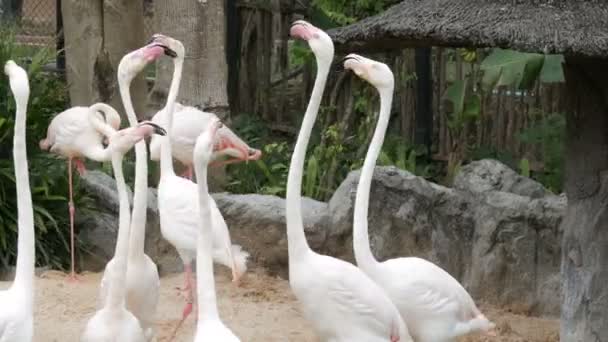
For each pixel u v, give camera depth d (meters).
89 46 12.95
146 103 12.68
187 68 11.66
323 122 13.72
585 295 7.42
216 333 5.81
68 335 8.50
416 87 13.24
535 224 9.66
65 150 10.09
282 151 13.05
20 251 6.31
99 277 10.27
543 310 9.61
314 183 12.00
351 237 10.15
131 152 12.18
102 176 11.12
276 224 10.30
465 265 9.95
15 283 6.31
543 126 11.97
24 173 6.30
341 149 12.76
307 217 10.20
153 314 7.57
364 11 13.38
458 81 12.16
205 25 11.66
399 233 9.98
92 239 10.77
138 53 7.71
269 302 9.59
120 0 13.05
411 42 6.88
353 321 6.79
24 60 10.97
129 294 7.29
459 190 10.09
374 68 7.17
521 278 9.69
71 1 12.95
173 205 8.31
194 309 9.16
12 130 10.41
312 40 6.84
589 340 7.42
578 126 7.43
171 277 10.36
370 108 13.12
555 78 8.22
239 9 14.85
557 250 9.59
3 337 6.14
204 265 5.89
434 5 6.90
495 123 12.65
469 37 6.43
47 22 15.32
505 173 10.24
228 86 14.84
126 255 6.83
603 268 7.39
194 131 9.94
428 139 13.16
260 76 14.73
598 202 7.39
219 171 11.62
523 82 8.35
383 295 6.87
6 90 10.48
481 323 7.46
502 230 9.73
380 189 10.01
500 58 8.44
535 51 6.24
